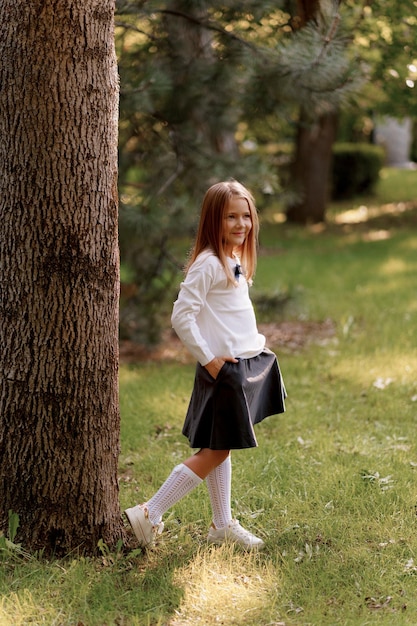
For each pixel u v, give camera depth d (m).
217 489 3.57
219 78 6.63
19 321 3.28
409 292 9.91
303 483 4.26
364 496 4.09
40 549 3.36
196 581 3.24
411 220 17.12
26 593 3.09
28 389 3.30
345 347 7.50
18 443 3.34
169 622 2.98
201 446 3.38
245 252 3.57
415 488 4.17
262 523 3.84
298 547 3.57
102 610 3.02
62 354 3.28
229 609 3.05
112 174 3.33
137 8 5.87
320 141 17.09
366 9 7.11
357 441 4.96
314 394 6.05
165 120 7.02
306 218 17.38
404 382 6.24
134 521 3.42
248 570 3.35
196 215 7.22
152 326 7.54
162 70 6.56
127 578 3.29
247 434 3.28
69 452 3.34
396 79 8.13
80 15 3.14
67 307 3.26
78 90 3.17
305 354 7.37
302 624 2.95
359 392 6.09
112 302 3.38
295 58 5.68
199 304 3.31
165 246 7.55
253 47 6.18
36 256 3.22
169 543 3.61
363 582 3.23
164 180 7.28
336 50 5.66
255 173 7.24
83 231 3.24
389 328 8.05
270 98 6.59
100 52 3.22
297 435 5.15
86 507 3.39
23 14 3.10
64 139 3.17
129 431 5.24
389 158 26.33
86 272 3.27
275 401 3.64
